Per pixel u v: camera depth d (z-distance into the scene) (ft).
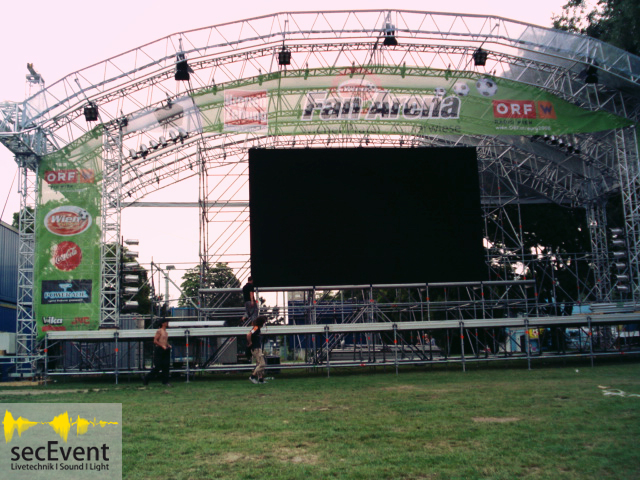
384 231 71.61
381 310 80.74
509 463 18.80
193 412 31.86
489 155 89.71
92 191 70.79
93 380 61.46
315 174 72.23
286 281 69.56
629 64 70.74
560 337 78.54
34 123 69.82
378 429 25.13
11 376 62.28
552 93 77.61
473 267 72.08
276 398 38.24
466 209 73.15
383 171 73.05
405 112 75.87
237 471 18.49
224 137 82.17
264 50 72.59
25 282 77.61
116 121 71.87
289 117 75.36
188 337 56.54
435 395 37.09
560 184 90.58
